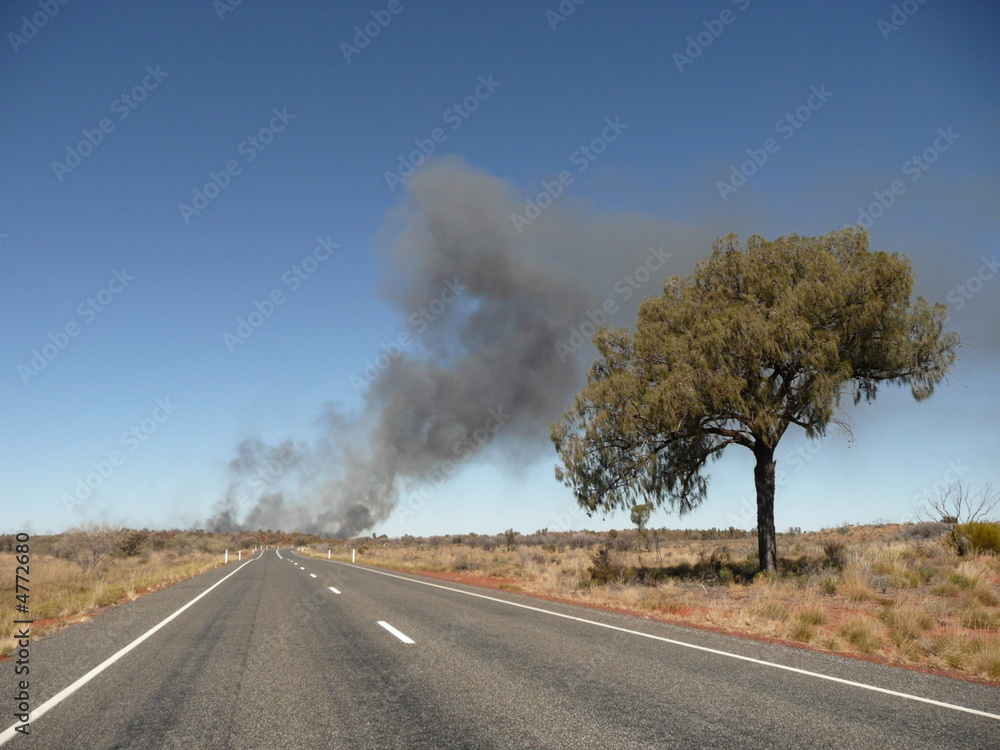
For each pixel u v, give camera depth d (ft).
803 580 56.95
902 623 32.91
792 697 18.76
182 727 16.02
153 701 18.57
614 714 16.76
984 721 16.74
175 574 85.81
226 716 16.92
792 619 34.68
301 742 14.75
